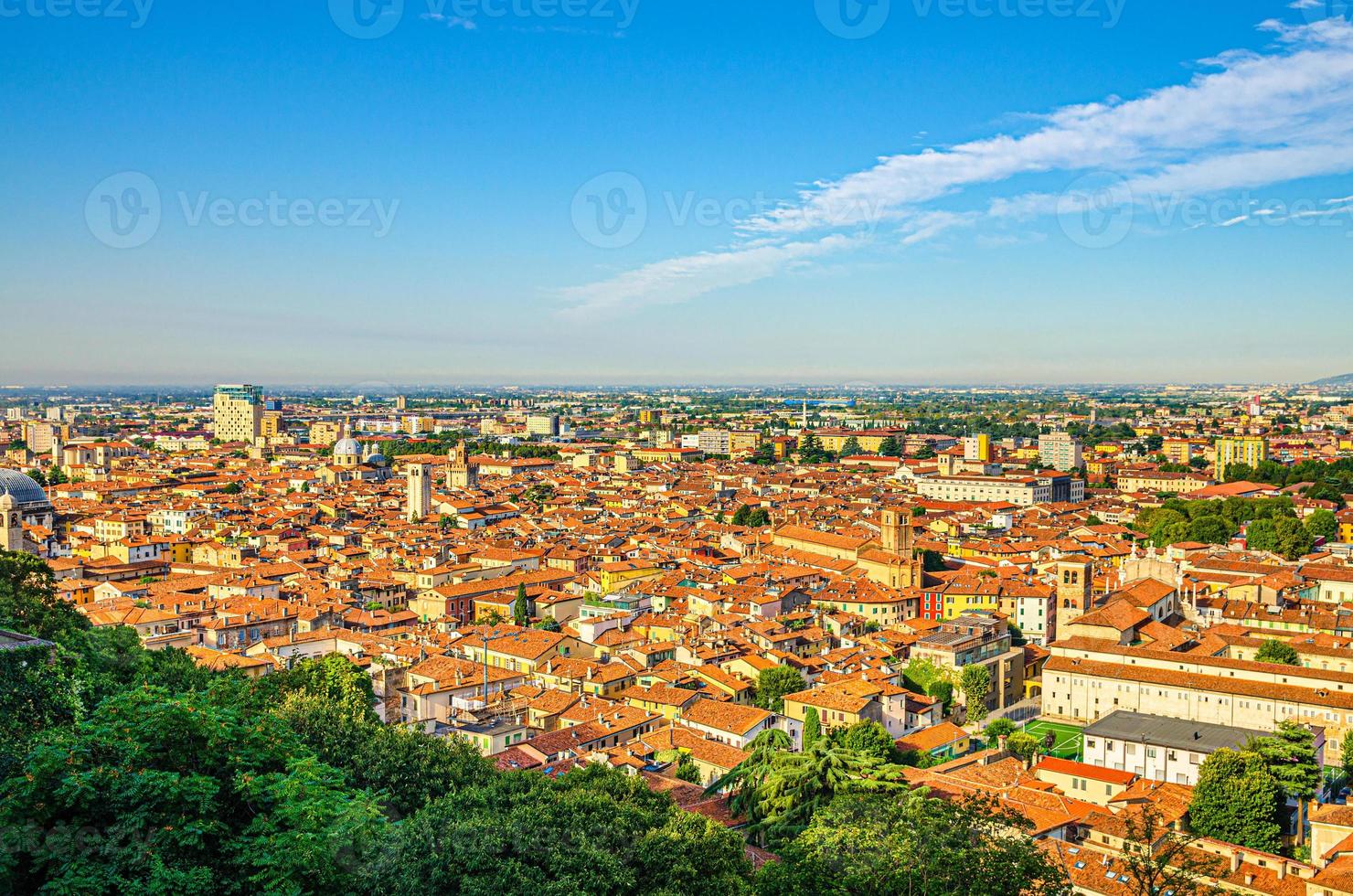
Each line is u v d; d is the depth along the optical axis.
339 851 86.00
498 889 95.50
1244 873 133.50
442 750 137.75
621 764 178.62
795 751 175.25
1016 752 198.38
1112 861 129.38
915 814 99.50
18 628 152.50
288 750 91.75
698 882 108.56
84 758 77.38
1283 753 165.12
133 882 70.19
